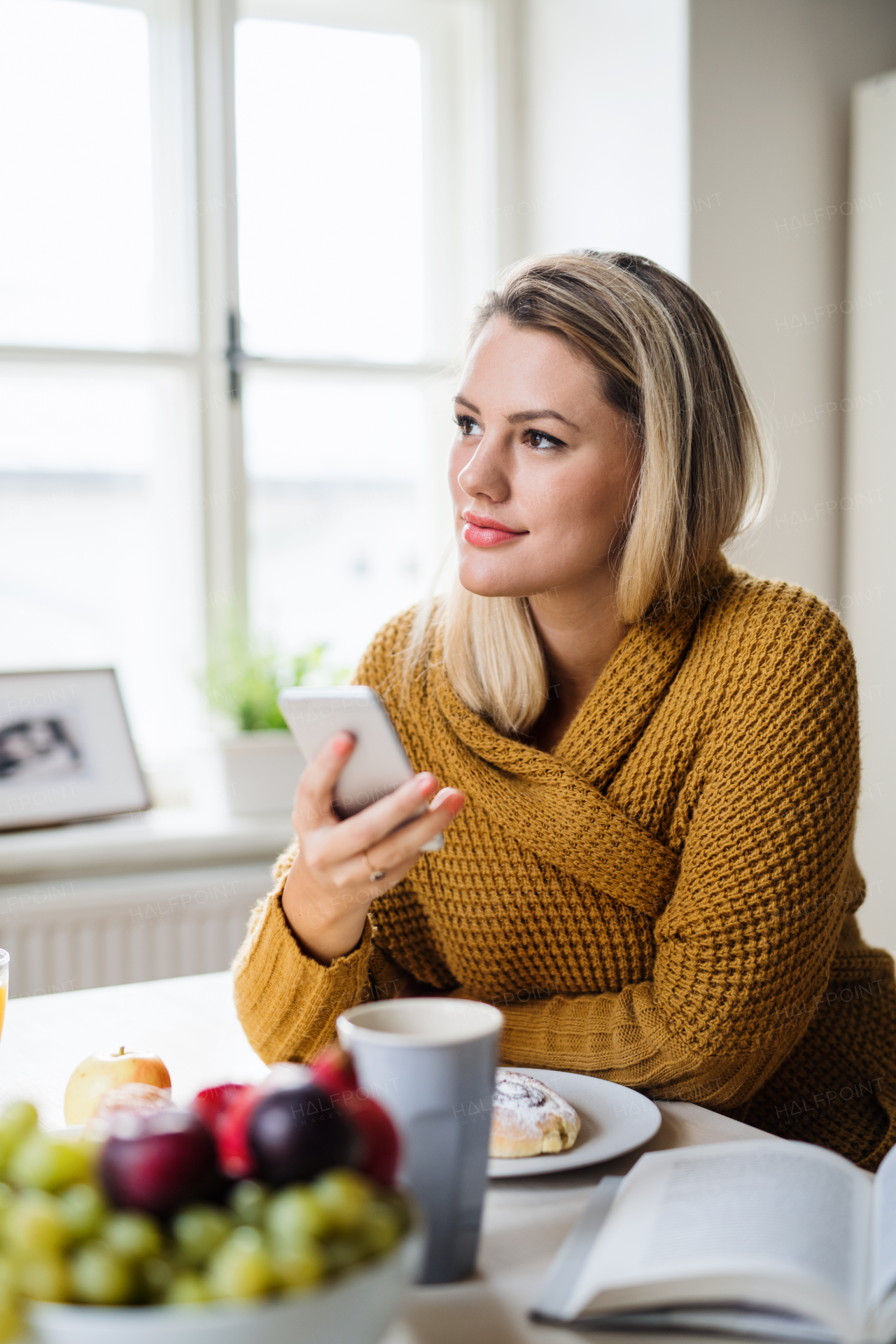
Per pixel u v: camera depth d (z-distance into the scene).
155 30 2.13
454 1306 0.50
